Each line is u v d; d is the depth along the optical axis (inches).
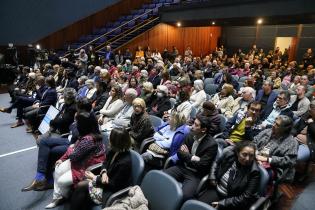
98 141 107.1
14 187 125.0
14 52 379.2
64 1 458.6
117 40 476.7
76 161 103.0
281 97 147.3
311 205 112.0
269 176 92.9
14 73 363.6
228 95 179.0
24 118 199.3
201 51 616.4
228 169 93.4
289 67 321.4
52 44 454.3
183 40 573.6
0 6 386.6
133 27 498.9
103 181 91.4
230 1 382.3
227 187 90.4
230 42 610.5
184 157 102.7
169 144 122.1
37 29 431.2
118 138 92.5
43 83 213.3
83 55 368.2
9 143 175.8
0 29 391.2
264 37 548.4
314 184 128.3
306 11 310.0
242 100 171.9
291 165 103.7
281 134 108.8
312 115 134.6
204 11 421.7
